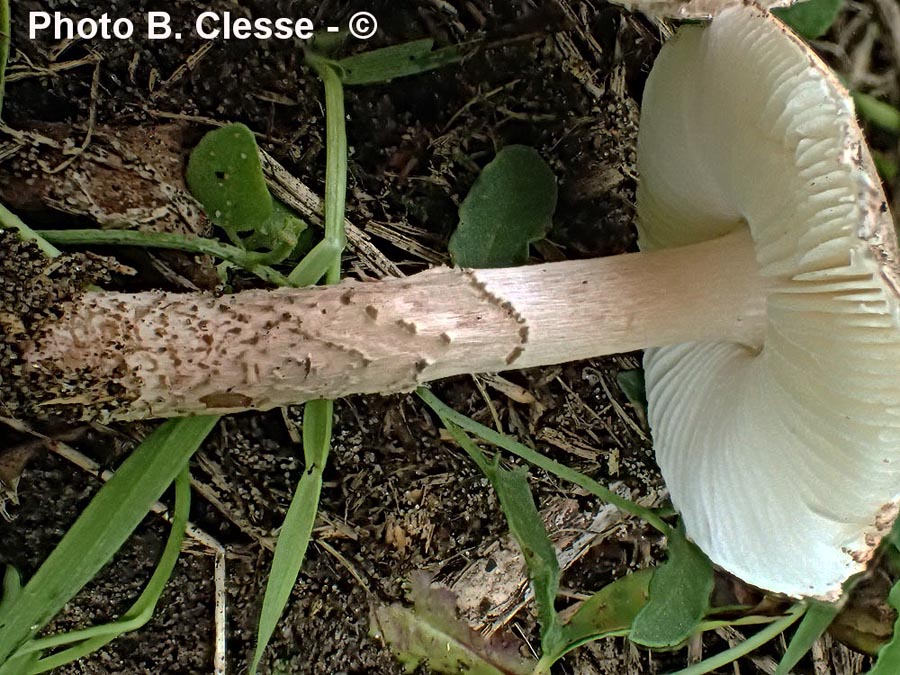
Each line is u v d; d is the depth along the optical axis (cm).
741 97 5
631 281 6
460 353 6
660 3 5
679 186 7
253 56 7
